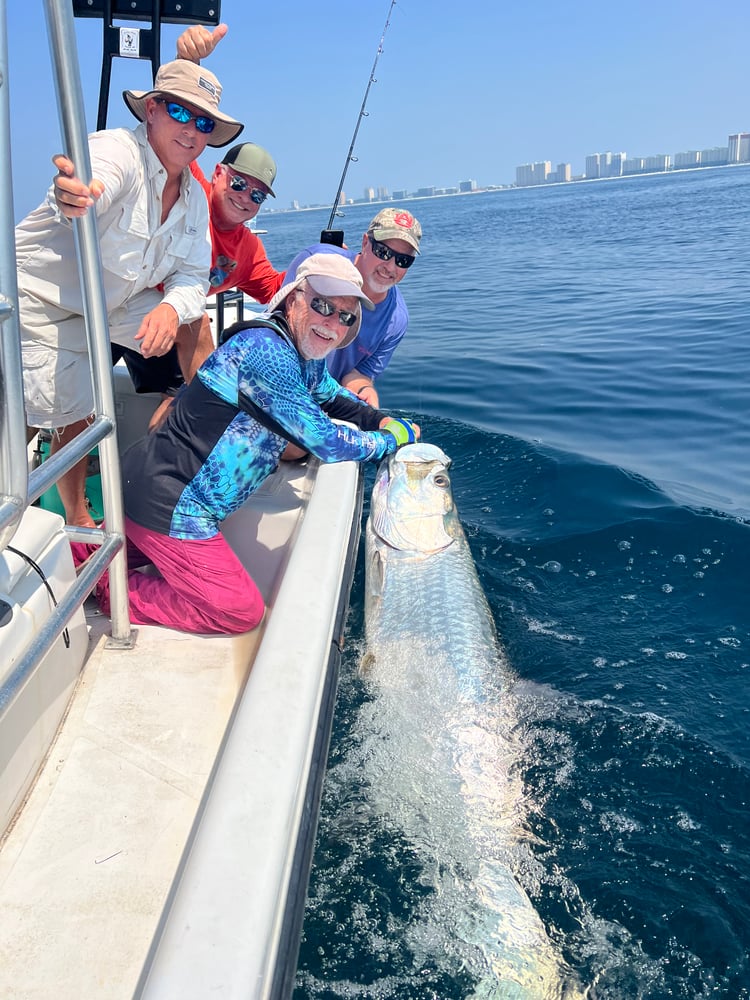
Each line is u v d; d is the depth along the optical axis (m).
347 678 3.05
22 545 1.74
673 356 8.36
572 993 2.01
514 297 13.62
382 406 6.70
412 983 2.01
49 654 1.92
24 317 2.57
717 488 4.90
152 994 1.12
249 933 1.22
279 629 1.96
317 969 2.03
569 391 7.18
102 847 1.69
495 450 5.51
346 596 2.61
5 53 1.25
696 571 3.86
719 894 2.24
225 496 2.46
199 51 3.15
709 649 3.27
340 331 2.58
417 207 93.06
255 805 1.44
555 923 2.17
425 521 3.67
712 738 2.77
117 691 2.16
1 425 1.38
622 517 4.39
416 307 12.89
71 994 1.41
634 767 2.67
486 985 2.01
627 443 5.78
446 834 2.43
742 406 6.58
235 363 2.40
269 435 2.53
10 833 1.71
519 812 2.51
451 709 2.88
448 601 3.30
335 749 2.70
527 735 2.80
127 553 2.65
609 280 15.23
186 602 2.43
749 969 2.04
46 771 1.88
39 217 2.46
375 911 2.18
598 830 2.45
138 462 2.44
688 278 14.57
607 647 3.31
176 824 1.75
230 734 1.63
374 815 2.48
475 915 2.18
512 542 4.20
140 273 2.82
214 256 4.12
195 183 2.96
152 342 2.73
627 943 2.12
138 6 3.78
